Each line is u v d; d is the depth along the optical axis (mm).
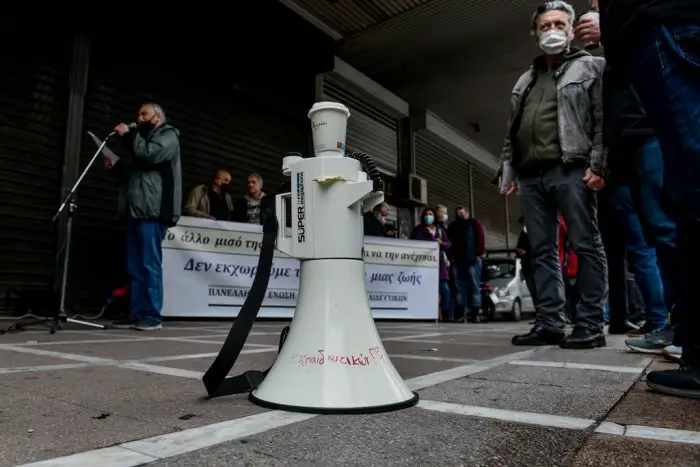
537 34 3373
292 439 1107
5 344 2963
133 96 6344
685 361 1650
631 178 2996
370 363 1419
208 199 6172
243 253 5934
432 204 12500
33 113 5430
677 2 1503
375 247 7117
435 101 11602
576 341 3047
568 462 981
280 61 8352
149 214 4031
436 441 1104
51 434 1132
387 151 11305
